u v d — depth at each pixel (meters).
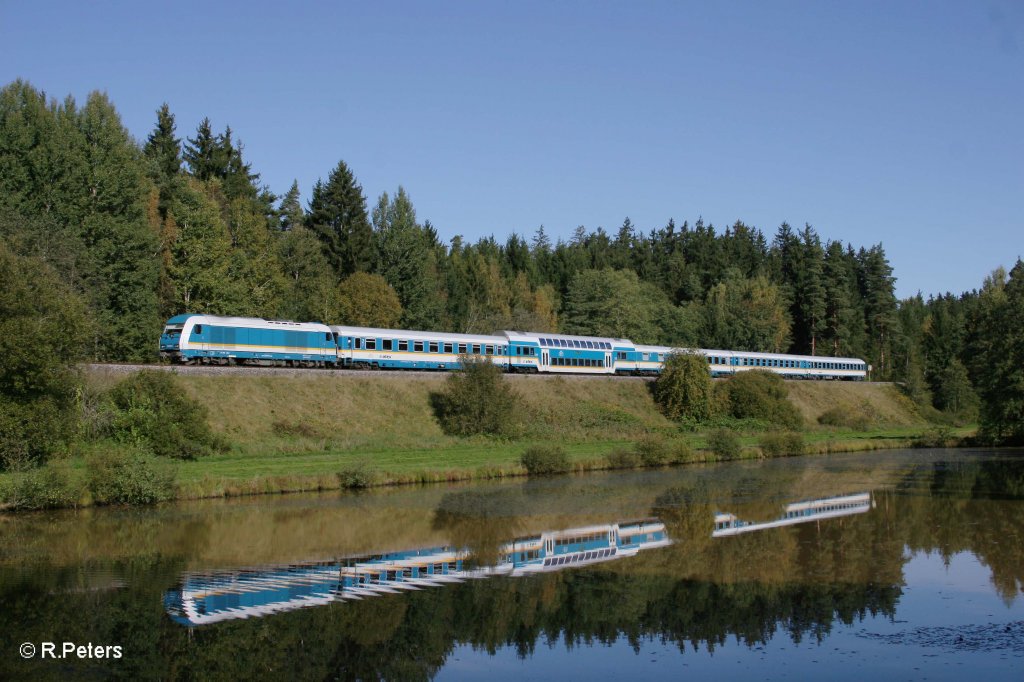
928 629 24.88
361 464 52.31
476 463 59.50
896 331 150.00
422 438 66.00
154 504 45.16
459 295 127.00
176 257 78.12
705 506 46.31
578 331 130.38
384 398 69.94
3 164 70.56
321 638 24.53
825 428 99.62
